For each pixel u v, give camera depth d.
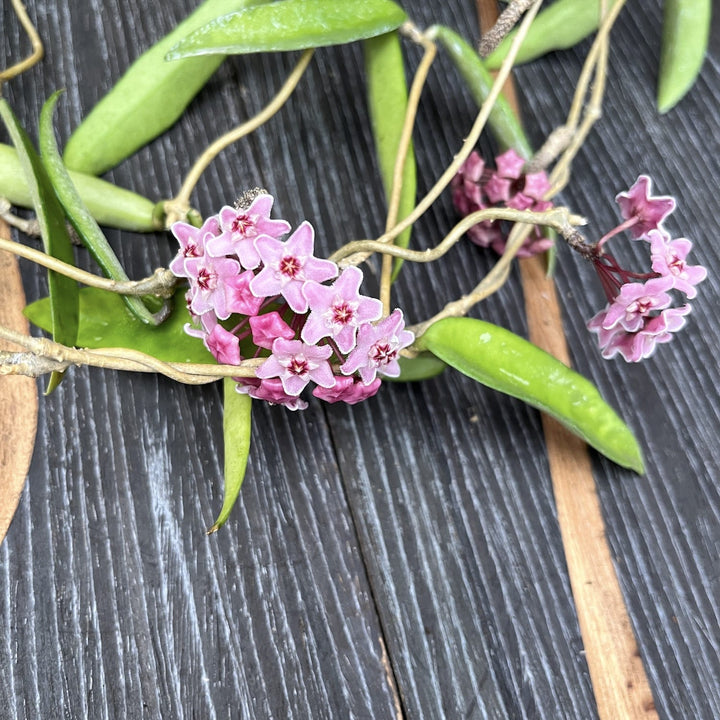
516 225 0.29
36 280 0.29
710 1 0.35
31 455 0.27
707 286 0.32
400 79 0.29
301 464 0.28
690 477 0.30
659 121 0.34
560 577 0.28
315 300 0.23
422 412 0.29
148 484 0.27
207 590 0.27
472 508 0.28
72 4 0.32
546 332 0.31
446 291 0.31
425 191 0.32
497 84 0.27
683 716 0.27
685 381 0.31
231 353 0.24
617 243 0.32
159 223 0.29
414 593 0.27
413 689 0.27
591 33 0.35
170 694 0.26
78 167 0.30
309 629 0.27
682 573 0.28
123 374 0.28
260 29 0.27
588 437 0.26
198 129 0.32
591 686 0.27
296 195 0.31
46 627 0.26
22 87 0.31
